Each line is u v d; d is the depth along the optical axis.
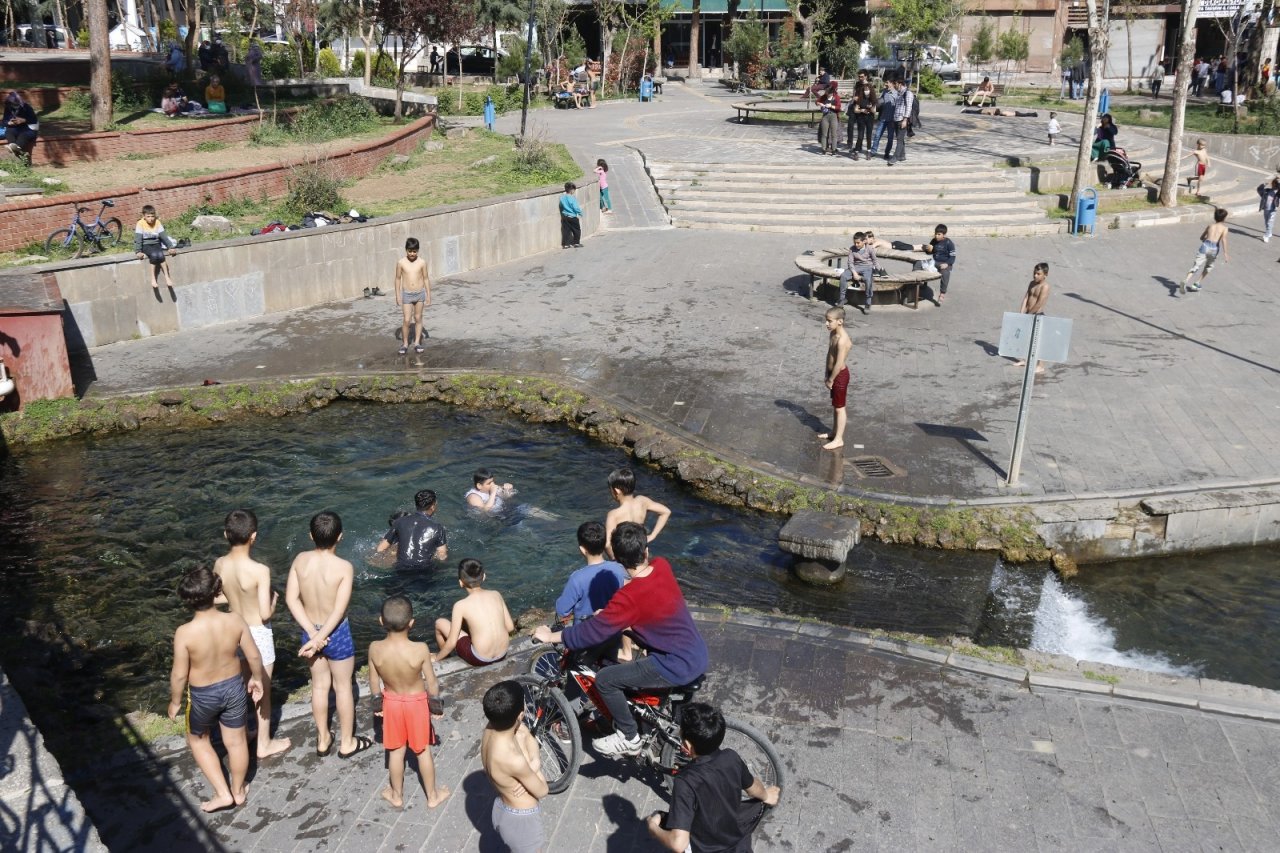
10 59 31.98
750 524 12.19
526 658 8.30
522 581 10.87
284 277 20.19
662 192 27.88
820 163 28.89
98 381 16.62
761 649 8.46
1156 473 12.48
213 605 6.42
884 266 22.25
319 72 43.25
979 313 19.23
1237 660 9.82
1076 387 15.39
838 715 7.57
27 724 6.55
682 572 11.16
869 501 12.01
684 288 21.02
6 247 19.00
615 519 8.94
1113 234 25.39
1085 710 7.63
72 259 18.17
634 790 6.84
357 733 7.61
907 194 27.02
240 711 6.60
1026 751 7.16
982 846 6.28
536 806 5.72
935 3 44.66
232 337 18.81
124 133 25.09
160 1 49.31
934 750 7.18
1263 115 36.81
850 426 14.15
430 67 51.69
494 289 21.38
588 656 6.62
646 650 6.21
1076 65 45.97
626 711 6.20
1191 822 6.46
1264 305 19.52
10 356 15.37
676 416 14.70
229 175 22.69
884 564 11.20
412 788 6.93
